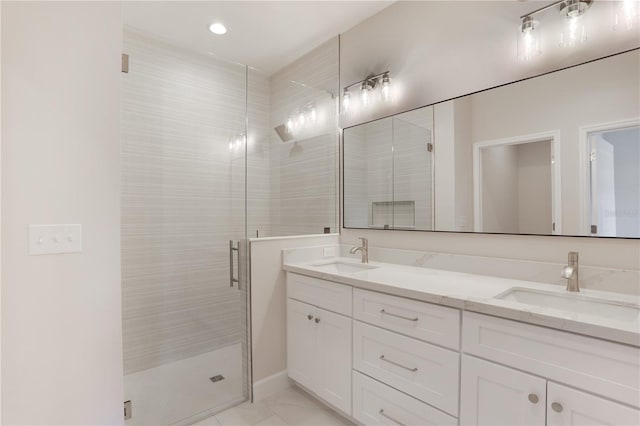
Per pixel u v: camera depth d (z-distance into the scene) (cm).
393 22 218
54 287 121
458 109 184
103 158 131
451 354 127
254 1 209
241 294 207
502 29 167
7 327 113
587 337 96
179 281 218
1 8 112
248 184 260
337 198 254
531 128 156
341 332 173
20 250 115
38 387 118
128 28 201
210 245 234
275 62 292
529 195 157
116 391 133
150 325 205
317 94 266
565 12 146
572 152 144
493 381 115
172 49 221
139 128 205
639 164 127
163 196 215
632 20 130
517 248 162
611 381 92
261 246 205
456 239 186
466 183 180
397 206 215
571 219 144
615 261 134
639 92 128
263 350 204
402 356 144
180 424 177
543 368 104
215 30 240
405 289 141
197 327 217
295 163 277
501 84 167
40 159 119
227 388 206
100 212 131
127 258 199
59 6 123
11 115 114
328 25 240
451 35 188
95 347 129
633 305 116
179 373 210
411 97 208
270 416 184
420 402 137
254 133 267
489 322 116
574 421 98
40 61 119
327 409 191
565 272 135
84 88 128
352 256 242
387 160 221
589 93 140
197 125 233
